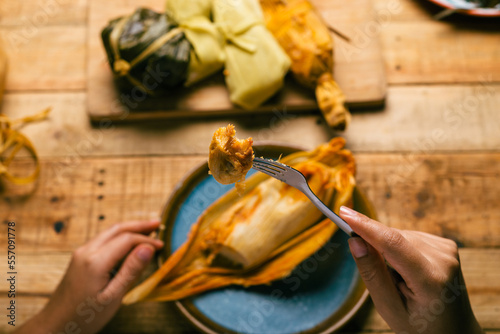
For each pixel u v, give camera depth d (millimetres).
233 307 608
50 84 698
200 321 600
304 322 602
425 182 665
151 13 649
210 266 617
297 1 658
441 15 708
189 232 629
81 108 690
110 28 636
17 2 719
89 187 667
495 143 675
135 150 677
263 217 608
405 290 525
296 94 676
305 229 624
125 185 668
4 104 690
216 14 659
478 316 629
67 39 711
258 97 656
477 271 640
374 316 621
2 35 708
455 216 655
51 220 658
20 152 676
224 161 450
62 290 588
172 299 600
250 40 649
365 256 498
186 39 644
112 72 672
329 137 678
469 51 704
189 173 621
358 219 481
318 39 646
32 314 632
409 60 704
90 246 593
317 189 613
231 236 605
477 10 694
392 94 691
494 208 656
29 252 649
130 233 605
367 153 673
